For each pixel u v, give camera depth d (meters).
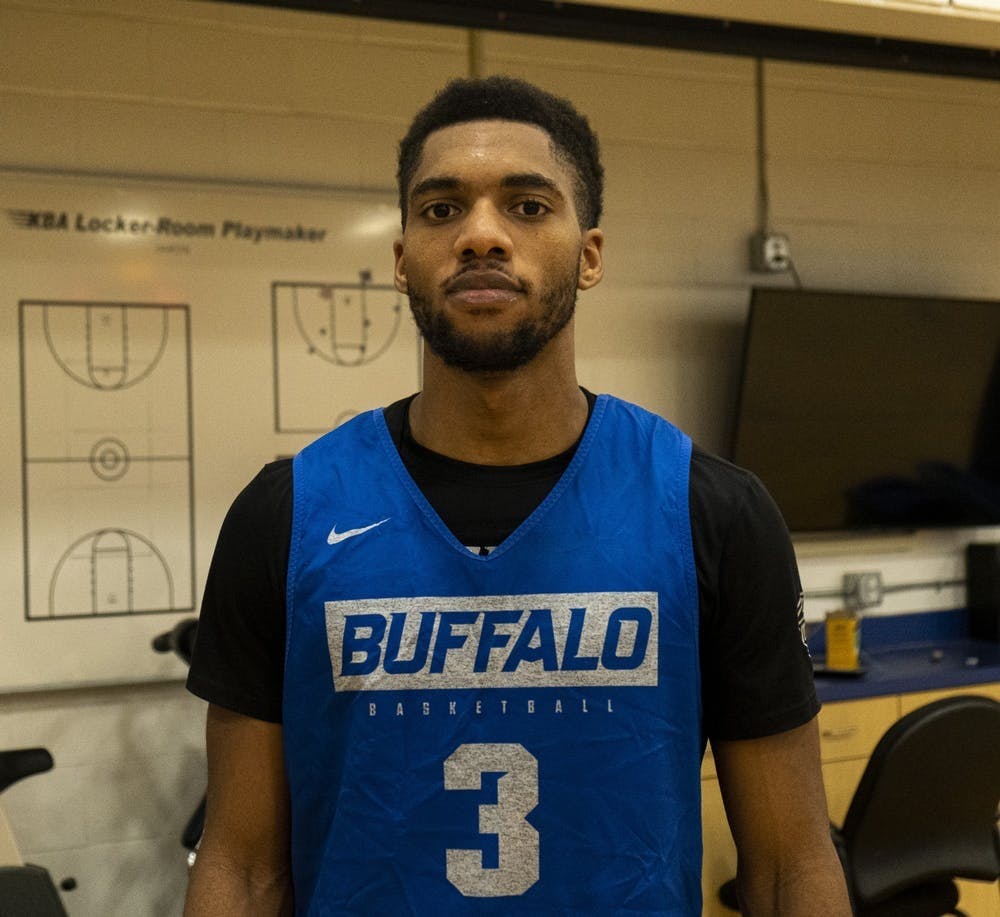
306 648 1.02
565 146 1.04
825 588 4.06
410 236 1.01
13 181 3.14
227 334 3.34
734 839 1.06
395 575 1.02
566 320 1.01
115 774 3.24
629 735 0.99
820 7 2.83
